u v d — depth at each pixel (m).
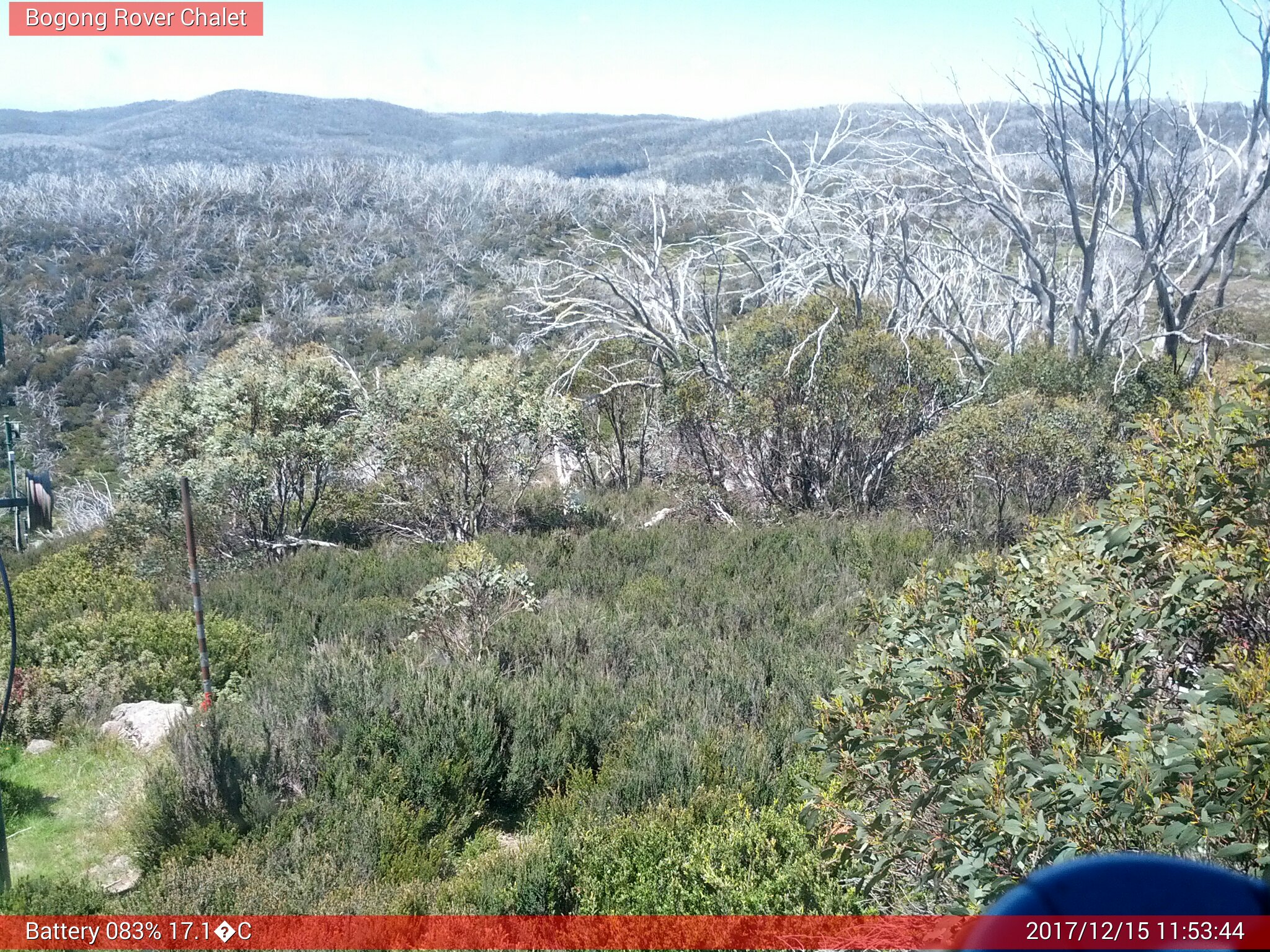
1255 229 28.72
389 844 5.11
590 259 21.86
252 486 12.81
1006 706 3.15
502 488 14.39
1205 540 3.25
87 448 32.56
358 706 6.36
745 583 10.02
